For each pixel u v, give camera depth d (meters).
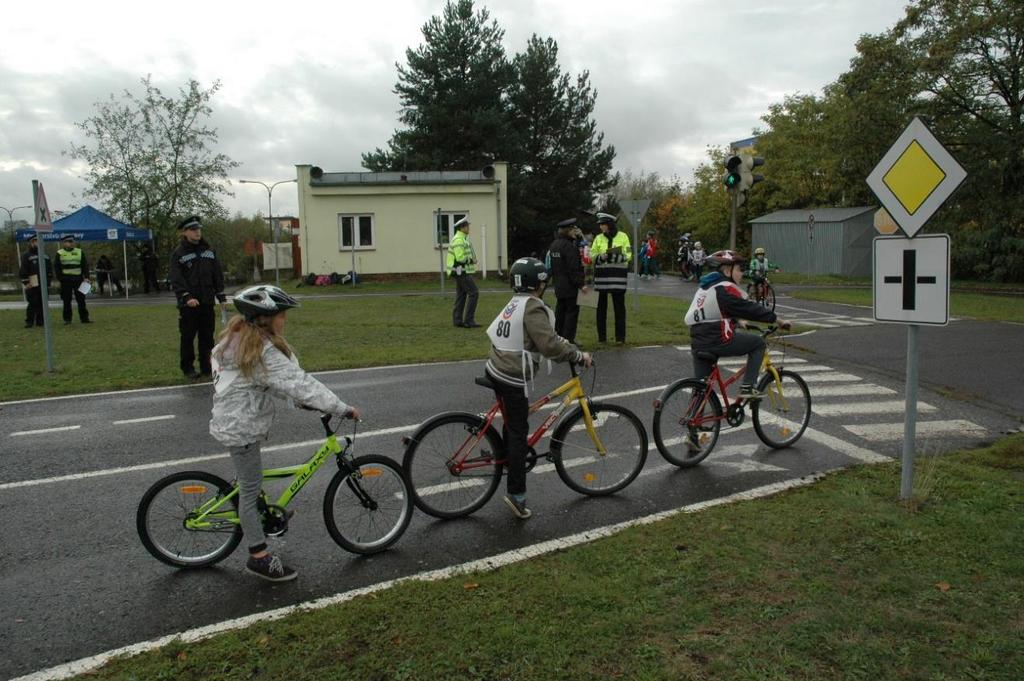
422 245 30.38
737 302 6.28
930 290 4.97
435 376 10.22
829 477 5.85
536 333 4.97
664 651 3.32
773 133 48.31
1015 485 5.48
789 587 3.90
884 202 5.14
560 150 44.12
